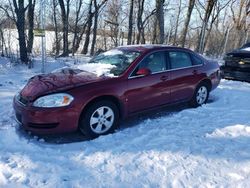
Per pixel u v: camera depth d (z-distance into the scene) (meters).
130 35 18.47
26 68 10.76
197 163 4.17
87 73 5.28
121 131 5.20
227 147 4.70
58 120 4.50
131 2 18.23
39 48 17.47
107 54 6.05
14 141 4.55
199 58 6.75
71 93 4.58
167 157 4.29
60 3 17.41
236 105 7.10
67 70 5.57
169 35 24.50
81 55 17.28
